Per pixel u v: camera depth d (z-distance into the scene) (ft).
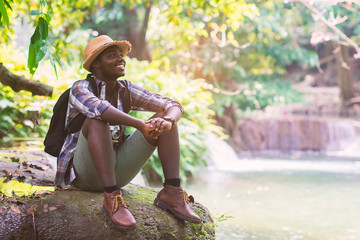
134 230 9.11
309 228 16.29
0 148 16.31
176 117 9.48
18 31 25.27
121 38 43.14
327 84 80.69
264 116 55.26
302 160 40.14
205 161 27.48
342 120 51.67
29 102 19.13
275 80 48.88
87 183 9.78
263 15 38.04
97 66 9.66
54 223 8.80
